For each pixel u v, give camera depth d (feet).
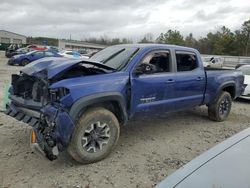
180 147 17.72
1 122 20.77
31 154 15.56
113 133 15.34
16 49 116.37
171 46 19.24
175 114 25.79
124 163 15.05
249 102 35.60
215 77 22.50
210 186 6.87
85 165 14.64
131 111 16.38
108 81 15.07
